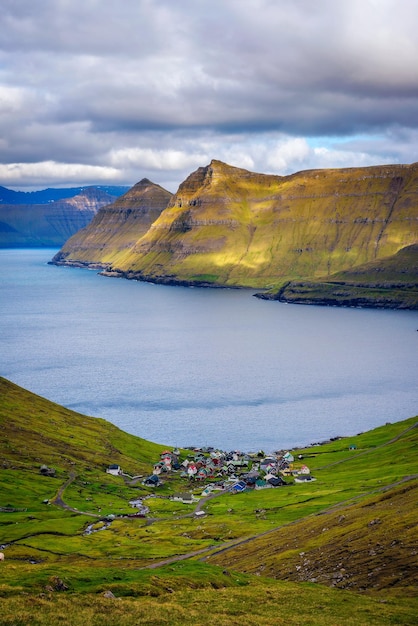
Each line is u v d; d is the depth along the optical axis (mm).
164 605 79250
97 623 70500
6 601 73938
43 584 82500
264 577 107125
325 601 86875
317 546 126750
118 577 92625
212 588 92812
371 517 134250
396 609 83062
